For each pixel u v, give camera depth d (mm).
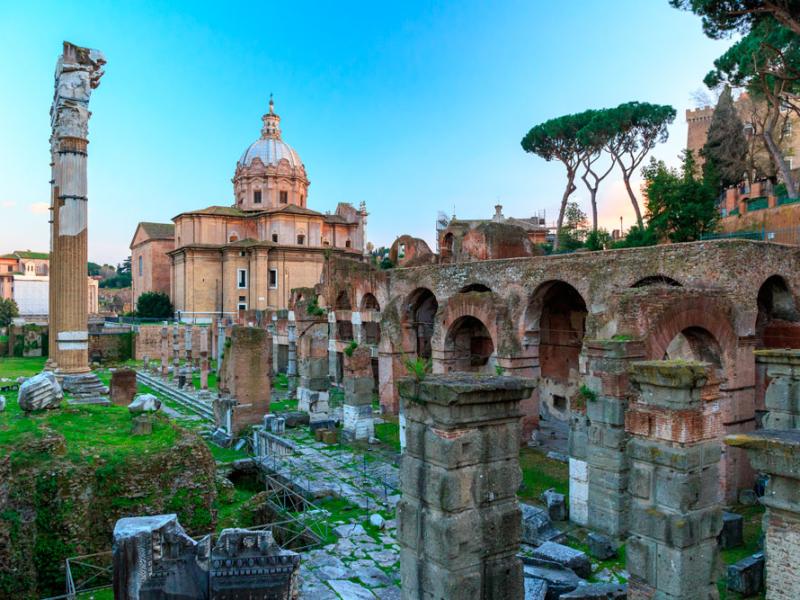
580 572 15656
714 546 11094
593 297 27609
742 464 21797
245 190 91312
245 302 81688
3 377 41281
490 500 9641
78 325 30344
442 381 9594
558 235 66188
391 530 19312
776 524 8602
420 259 47250
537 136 67938
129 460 16453
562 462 27078
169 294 96875
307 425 34719
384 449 29688
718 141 61969
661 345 19562
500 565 9703
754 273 22891
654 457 11164
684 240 42656
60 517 15000
